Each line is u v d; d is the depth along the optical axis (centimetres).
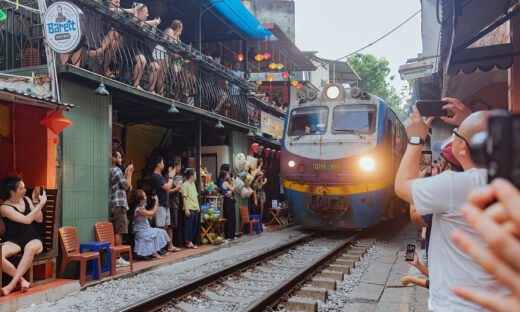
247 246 1059
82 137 708
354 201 1108
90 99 727
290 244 1009
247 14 1255
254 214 1336
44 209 622
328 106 1179
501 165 59
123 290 611
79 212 695
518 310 61
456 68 725
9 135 656
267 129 1695
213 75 1180
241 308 534
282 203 1642
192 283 596
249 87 1345
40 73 673
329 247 1041
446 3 555
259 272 756
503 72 908
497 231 58
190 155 1255
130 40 868
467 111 203
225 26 1382
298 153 1166
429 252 189
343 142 1123
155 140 1290
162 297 534
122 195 786
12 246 561
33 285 577
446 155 222
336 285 639
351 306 546
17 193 580
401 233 1349
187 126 1280
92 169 727
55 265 621
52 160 652
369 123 1135
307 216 1172
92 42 824
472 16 603
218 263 828
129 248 720
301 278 654
